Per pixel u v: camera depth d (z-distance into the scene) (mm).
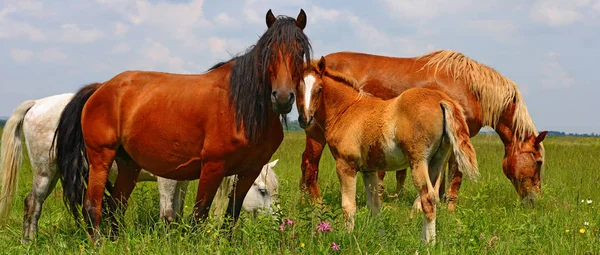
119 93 5551
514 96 8156
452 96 8016
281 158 14648
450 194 8062
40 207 6223
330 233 4797
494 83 8047
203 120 5242
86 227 5469
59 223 6258
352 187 5941
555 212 6891
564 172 11539
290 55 5043
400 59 8523
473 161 5059
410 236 5293
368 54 8688
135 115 5438
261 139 5262
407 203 8641
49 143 6129
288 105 4949
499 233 5465
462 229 5148
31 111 6270
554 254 4707
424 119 5148
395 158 5531
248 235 4773
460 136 5086
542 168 8461
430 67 8250
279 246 4648
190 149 5352
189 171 5508
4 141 6367
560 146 20438
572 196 8602
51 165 6184
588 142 25047
